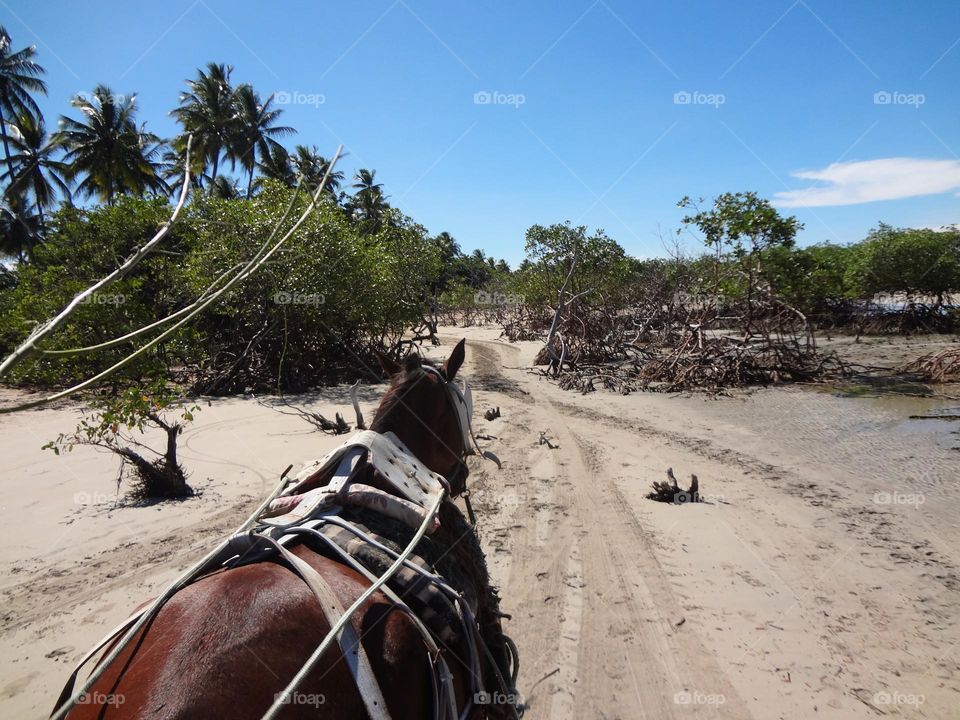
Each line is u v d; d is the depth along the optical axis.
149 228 18.67
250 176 38.84
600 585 6.29
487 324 52.69
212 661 1.67
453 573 2.61
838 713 4.39
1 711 4.21
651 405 16.92
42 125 32.97
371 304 19.80
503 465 10.77
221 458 10.56
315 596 1.96
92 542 7.01
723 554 7.02
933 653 5.11
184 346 15.27
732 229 20.52
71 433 12.36
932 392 18.00
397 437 2.84
